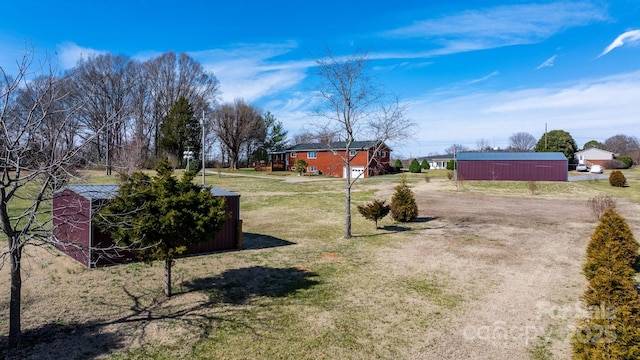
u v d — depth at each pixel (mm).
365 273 10844
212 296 8984
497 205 24938
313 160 53375
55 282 9703
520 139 106625
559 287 9641
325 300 8797
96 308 8117
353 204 25094
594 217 19969
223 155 63906
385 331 7270
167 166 8609
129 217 7617
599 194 30016
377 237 15789
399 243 14648
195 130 53781
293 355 6363
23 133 5695
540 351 6523
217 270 11070
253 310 8188
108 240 11125
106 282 9781
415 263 11867
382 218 19609
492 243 14477
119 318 7652
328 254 13000
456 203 25828
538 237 15461
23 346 6406
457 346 6711
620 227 9984
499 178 38969
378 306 8461
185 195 8219
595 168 51375
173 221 7801
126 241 8055
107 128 7531
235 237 13836
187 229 8203
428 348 6641
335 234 16484
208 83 58625
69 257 12039
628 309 5004
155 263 11664
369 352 6492
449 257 12547
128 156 24984
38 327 7133
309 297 8984
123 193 7996
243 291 9352
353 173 48938
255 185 35875
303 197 27781
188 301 8648
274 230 17375
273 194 29594
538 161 38219
